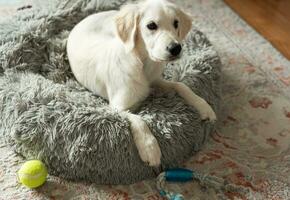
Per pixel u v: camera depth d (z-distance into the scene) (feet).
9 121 4.73
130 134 4.48
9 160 4.90
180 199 4.29
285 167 4.91
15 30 5.84
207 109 4.91
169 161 4.72
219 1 8.72
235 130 5.47
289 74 6.55
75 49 5.47
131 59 4.74
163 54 4.27
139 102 5.01
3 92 4.89
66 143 4.49
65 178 4.71
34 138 4.58
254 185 4.67
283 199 4.51
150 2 4.51
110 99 5.02
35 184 4.46
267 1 8.86
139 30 4.54
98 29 5.53
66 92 4.97
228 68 6.65
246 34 7.61
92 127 4.47
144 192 4.57
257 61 6.84
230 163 4.95
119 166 4.51
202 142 5.14
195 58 5.62
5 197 4.45
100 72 5.05
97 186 4.63
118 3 6.84
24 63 5.54
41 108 4.64
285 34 7.69
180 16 4.69
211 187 4.60
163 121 4.66
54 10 6.43
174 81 5.39
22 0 7.84
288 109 5.86
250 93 6.15
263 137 5.37
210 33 7.59
